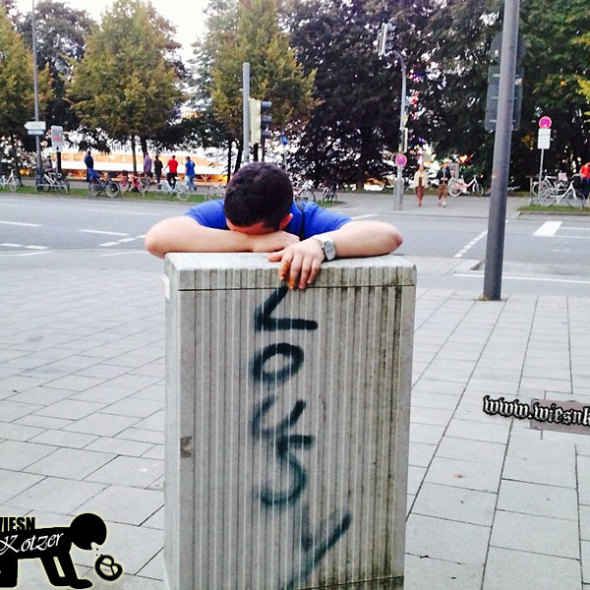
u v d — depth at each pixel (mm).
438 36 37781
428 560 3229
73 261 14070
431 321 8539
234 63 36844
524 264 14047
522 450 4547
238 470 2225
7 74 37062
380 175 46312
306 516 2303
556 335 7844
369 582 2391
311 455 2271
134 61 36688
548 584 3059
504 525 3566
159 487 3928
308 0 42375
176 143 46969
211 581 2271
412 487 3984
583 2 32125
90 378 5984
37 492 3855
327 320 2203
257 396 2197
